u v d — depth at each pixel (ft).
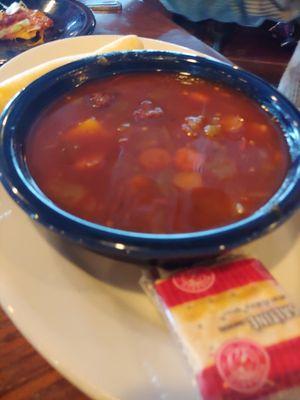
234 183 0.82
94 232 0.65
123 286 0.78
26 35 1.65
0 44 1.64
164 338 0.71
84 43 1.33
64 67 0.99
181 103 0.99
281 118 0.91
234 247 0.65
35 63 1.25
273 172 0.84
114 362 0.66
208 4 2.28
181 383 0.65
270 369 0.60
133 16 1.70
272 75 2.42
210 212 0.77
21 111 0.86
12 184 0.70
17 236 0.81
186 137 0.91
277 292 0.68
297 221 0.89
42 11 1.75
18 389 0.75
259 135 0.91
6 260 0.77
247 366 0.60
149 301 0.77
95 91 1.01
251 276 0.71
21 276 0.75
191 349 0.62
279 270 0.82
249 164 0.85
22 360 0.78
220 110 0.97
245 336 0.62
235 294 0.68
